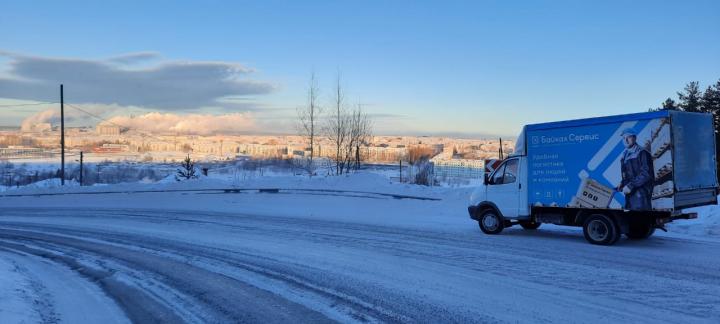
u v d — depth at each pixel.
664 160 11.09
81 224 18.20
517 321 6.26
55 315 7.01
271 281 8.63
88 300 7.83
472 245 11.98
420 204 21.06
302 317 6.63
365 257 10.60
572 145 12.43
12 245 13.90
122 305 7.51
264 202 24.02
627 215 11.73
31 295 7.96
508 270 9.16
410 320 6.39
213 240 13.41
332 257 10.66
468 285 8.08
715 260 9.87
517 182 13.40
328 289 8.00
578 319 6.30
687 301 7.02
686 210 14.68
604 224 11.79
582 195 12.23
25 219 20.72
